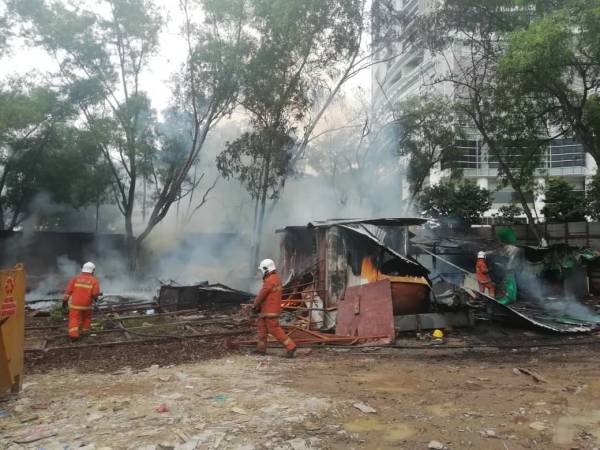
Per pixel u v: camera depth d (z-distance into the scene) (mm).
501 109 19141
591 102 16688
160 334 10516
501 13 17531
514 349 9000
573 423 4742
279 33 19422
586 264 14953
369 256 10953
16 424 4930
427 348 9062
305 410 5188
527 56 13141
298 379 6684
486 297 10984
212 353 8703
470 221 26641
